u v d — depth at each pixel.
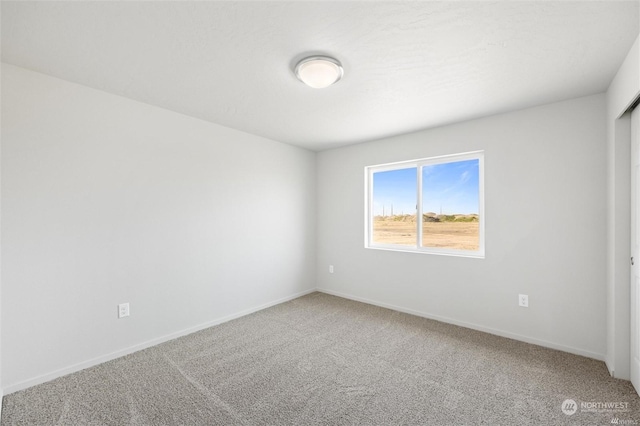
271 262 3.77
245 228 3.45
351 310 3.58
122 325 2.44
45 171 2.05
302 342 2.69
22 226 1.96
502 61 1.85
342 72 1.95
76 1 1.33
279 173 3.88
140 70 2.00
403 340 2.72
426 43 1.66
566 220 2.46
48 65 1.93
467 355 2.42
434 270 3.27
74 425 1.63
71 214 2.17
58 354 2.10
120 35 1.60
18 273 1.94
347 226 4.09
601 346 2.31
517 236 2.70
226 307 3.24
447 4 1.35
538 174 2.59
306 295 4.23
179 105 2.63
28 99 1.98
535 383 2.01
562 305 2.48
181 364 2.29
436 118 2.92
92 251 2.27
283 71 2.00
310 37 1.61
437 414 1.72
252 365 2.28
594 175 2.34
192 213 2.94
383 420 1.67
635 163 1.90
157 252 2.67
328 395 1.90
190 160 2.91
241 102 2.55
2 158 1.89
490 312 2.88
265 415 1.72
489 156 2.85
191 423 1.65
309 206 4.32
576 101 2.41
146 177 2.59
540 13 1.41
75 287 2.19
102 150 2.32
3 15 1.42
